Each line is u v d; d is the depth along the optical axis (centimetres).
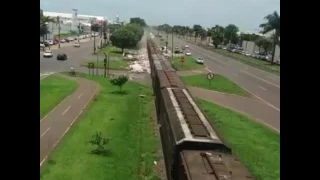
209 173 1248
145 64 8731
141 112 3809
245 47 15538
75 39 15438
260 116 3972
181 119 1952
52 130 2848
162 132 2600
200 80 6347
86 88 5084
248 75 7631
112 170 2080
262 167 2323
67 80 5700
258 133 3194
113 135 2802
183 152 1476
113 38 11175
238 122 3553
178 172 1509
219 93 5288
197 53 12925
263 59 11719
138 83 5975
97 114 3516
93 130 2908
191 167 1302
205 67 8675
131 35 11188
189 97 2700
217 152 1494
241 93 5359
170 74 3934
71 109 3672
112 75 6712
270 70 8650
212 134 1683
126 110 3803
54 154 2278
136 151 2500
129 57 10131
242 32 17500
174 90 2933
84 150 2389
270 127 3491
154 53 8106
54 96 4294
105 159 2242
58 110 3591
